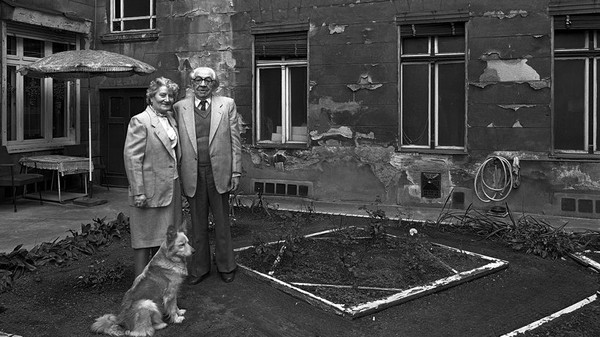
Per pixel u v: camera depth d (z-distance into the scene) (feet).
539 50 26.86
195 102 15.98
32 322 13.55
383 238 20.76
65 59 27.02
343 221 25.18
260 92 33.35
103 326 12.81
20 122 32.30
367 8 29.84
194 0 34.17
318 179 31.45
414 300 14.90
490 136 27.86
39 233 22.86
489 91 27.78
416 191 29.37
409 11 29.01
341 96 30.66
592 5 25.91
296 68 32.53
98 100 37.24
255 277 16.46
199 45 34.22
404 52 29.76
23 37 32.12
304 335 12.81
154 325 12.96
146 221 14.44
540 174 27.09
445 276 16.46
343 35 30.45
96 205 29.96
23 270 17.24
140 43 35.96
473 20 27.86
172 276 13.20
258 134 33.32
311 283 15.84
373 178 30.27
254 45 32.81
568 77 27.17
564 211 26.78
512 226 22.25
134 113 36.45
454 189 28.58
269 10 32.22
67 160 30.42
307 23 31.17
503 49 27.43
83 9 36.22
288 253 17.90
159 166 14.40
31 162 30.68
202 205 16.15
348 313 13.56
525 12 26.96
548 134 26.91
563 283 16.67
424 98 29.66
